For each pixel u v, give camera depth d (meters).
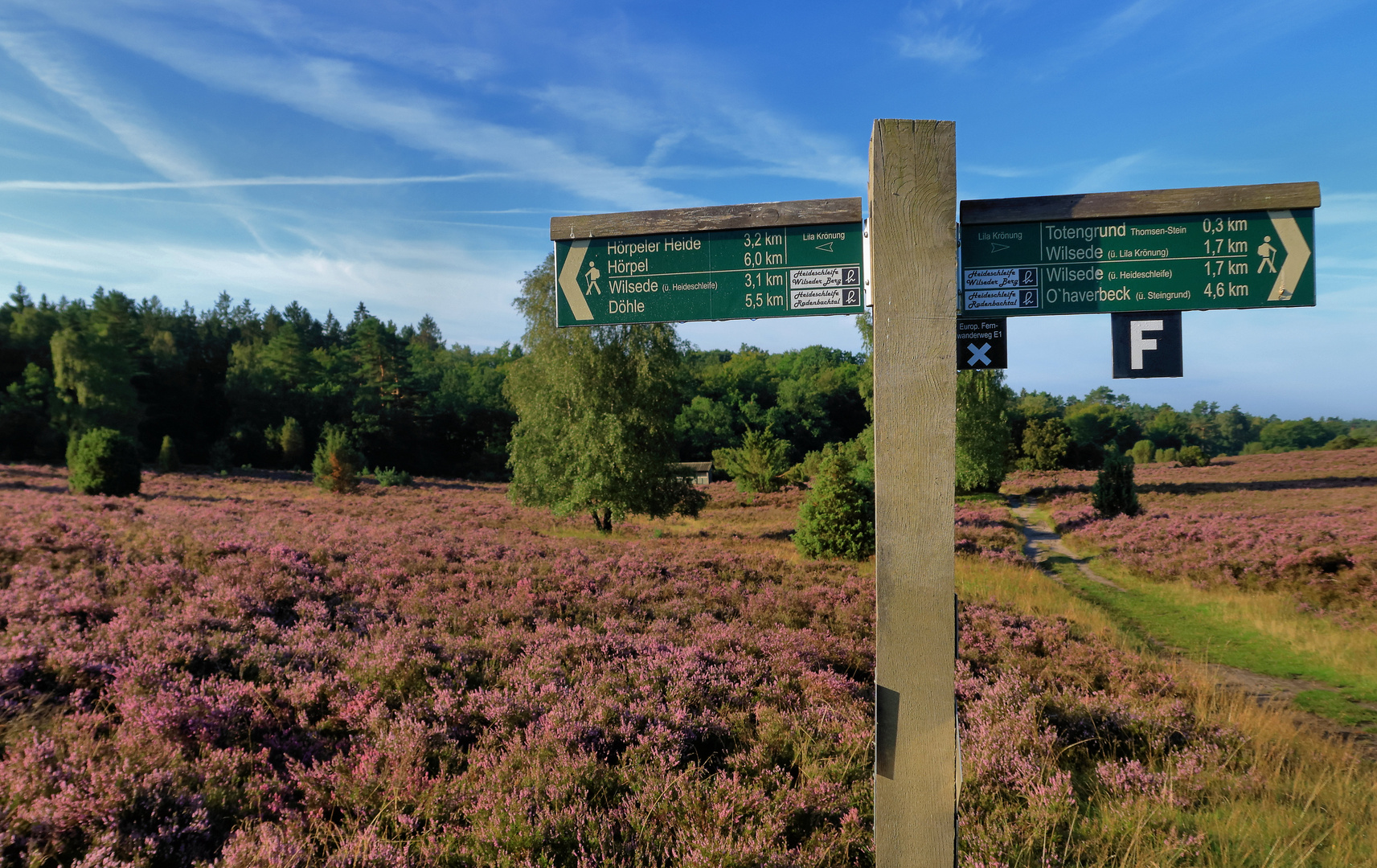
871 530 19.73
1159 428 133.50
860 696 6.84
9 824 3.36
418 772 4.40
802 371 133.25
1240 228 2.81
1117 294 2.83
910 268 2.60
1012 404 75.12
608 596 11.40
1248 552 17.53
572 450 31.16
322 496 45.88
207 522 18.78
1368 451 69.81
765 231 3.04
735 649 8.48
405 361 101.06
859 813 4.30
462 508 40.00
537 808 4.05
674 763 4.84
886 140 2.60
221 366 98.94
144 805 3.64
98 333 83.12
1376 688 8.67
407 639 7.25
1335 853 4.01
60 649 5.69
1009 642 9.34
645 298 3.10
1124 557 20.41
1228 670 9.79
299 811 4.00
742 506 49.97
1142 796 4.66
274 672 6.20
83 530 13.28
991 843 3.93
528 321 33.62
